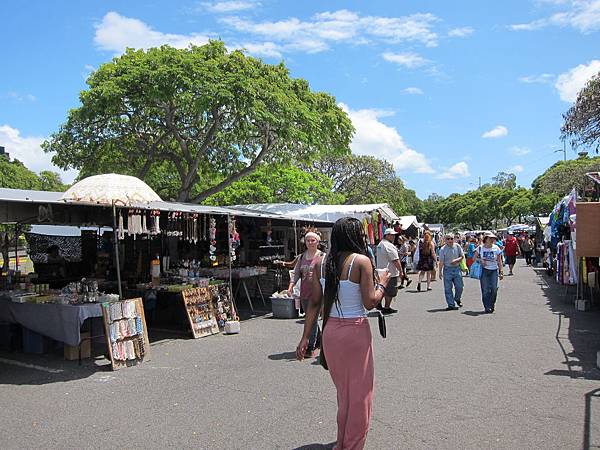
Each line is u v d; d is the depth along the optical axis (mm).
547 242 21578
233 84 15617
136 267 13133
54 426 5043
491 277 11227
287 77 18734
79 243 15164
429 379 6219
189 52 17031
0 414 5434
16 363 7727
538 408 5137
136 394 6051
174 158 19391
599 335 8664
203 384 6352
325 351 3875
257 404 5500
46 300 8023
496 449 4191
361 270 3791
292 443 4441
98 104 16359
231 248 11086
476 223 79188
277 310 11602
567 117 12984
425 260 15852
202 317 9703
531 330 9188
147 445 4500
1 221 8914
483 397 5508
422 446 4277
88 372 7152
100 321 8820
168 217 10812
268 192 27047
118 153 19875
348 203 42781
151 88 15844
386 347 8016
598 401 5320
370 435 4531
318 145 17891
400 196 44906
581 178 26391
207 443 4496
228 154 19188
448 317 10789
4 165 35312
